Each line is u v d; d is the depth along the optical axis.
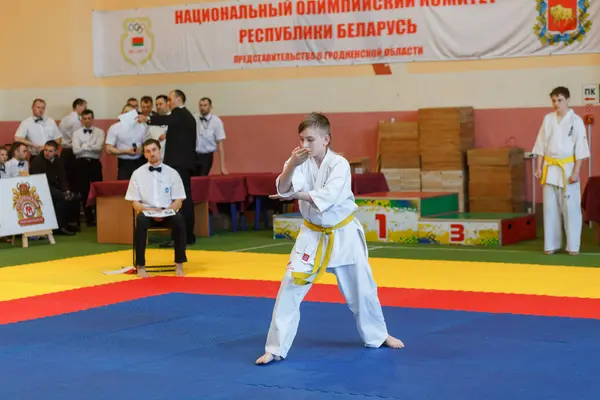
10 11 17.52
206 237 13.90
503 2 14.63
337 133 15.96
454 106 15.05
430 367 5.68
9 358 6.20
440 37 15.11
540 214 14.63
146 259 11.48
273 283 9.38
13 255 12.23
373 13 15.55
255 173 15.66
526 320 7.12
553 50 14.38
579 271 9.79
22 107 17.58
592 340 6.37
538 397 4.97
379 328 6.23
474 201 14.32
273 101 16.47
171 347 6.48
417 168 14.82
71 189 16.19
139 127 15.03
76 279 9.94
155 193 10.17
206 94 17.03
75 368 5.89
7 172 13.81
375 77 15.62
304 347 6.33
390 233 12.88
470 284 9.04
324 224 5.91
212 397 5.13
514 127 14.72
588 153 11.02
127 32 17.62
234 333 6.93
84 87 17.72
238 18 16.64
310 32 16.06
